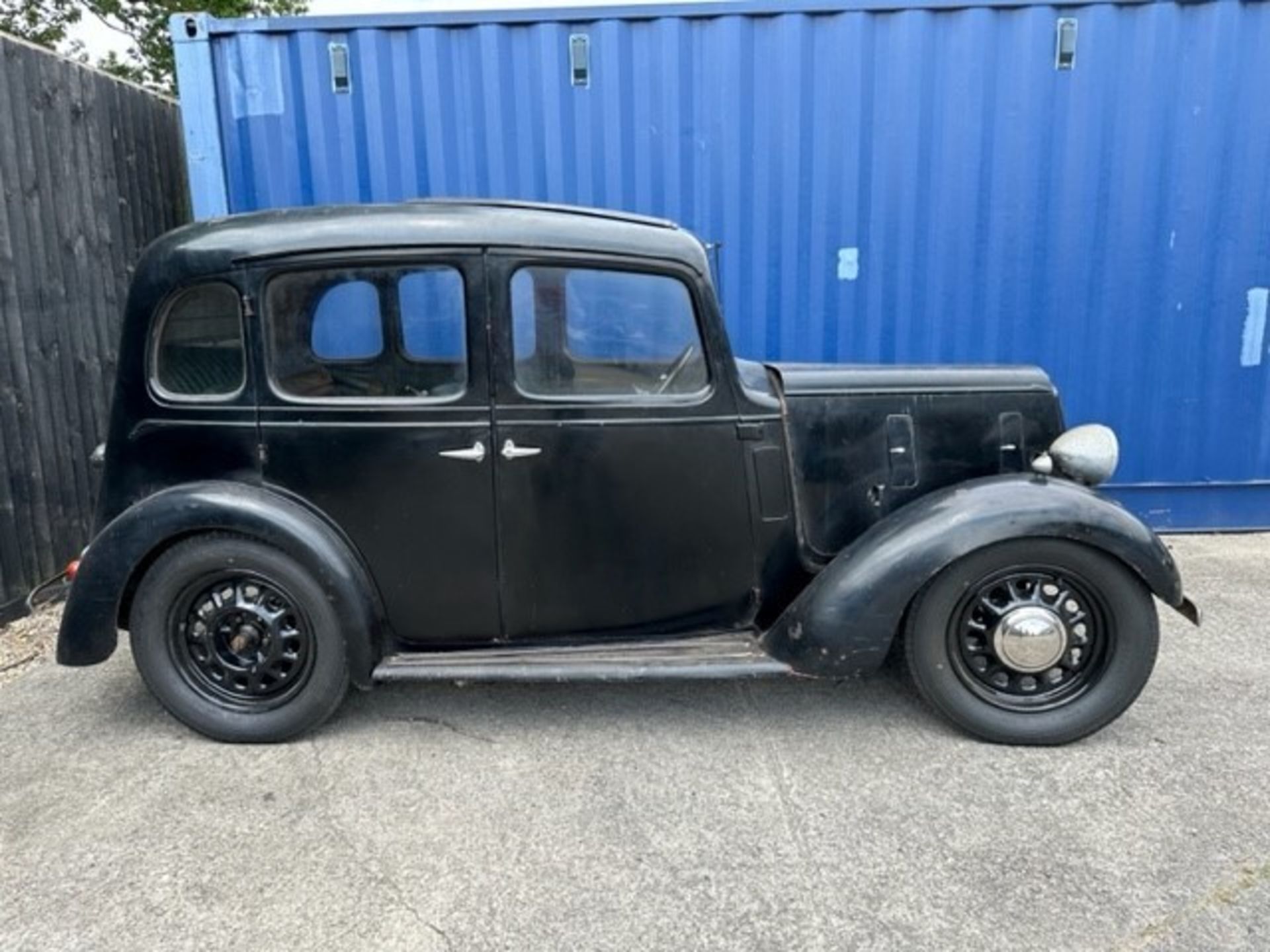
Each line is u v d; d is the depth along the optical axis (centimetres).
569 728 299
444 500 276
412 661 286
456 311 269
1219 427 487
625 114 467
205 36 458
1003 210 469
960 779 264
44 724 307
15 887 223
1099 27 446
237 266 268
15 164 397
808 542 299
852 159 467
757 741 289
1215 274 470
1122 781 262
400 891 220
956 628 278
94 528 293
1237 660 342
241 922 210
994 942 200
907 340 486
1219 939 200
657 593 289
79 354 441
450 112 468
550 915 212
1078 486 278
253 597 284
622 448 277
